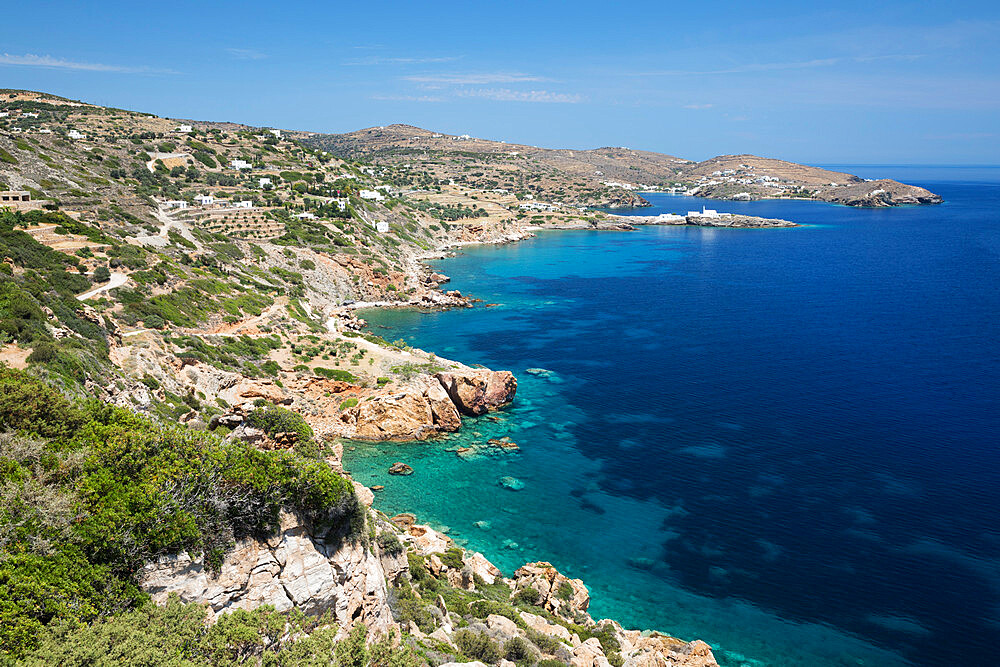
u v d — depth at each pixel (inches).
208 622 1070.4
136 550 1058.1
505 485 2987.2
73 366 2049.7
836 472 3016.7
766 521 2640.3
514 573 2303.2
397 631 1301.7
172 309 3671.3
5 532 1002.7
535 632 1704.0
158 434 1293.1
